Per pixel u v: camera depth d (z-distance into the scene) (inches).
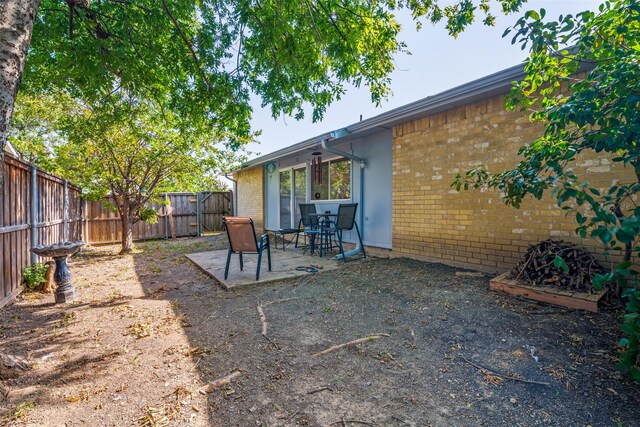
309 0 139.7
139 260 282.4
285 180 401.7
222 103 166.1
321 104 181.5
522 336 102.0
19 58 77.1
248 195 501.7
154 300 161.2
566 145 83.5
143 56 152.2
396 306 137.1
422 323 118.1
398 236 234.2
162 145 308.0
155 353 102.7
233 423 69.1
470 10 181.8
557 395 74.1
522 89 107.7
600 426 64.2
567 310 117.6
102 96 174.7
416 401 74.7
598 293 119.3
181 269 237.6
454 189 193.9
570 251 135.7
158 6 142.8
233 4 138.5
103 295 171.8
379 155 255.8
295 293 163.3
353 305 141.6
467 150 185.6
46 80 157.2
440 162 201.3
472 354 94.3
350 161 286.8
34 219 195.8
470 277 168.4
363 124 234.8
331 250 290.0
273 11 136.7
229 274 204.8
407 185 225.1
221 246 359.9
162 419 70.7
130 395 80.2
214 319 131.6
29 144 387.5
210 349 104.4
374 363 92.4
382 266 209.9
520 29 89.2
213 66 159.3
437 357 94.0
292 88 167.6
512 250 167.0
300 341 108.1
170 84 169.6
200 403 76.3
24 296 169.0
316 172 334.3
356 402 75.2
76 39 141.2
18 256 172.9
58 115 286.7
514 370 84.9
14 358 93.2
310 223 287.0
